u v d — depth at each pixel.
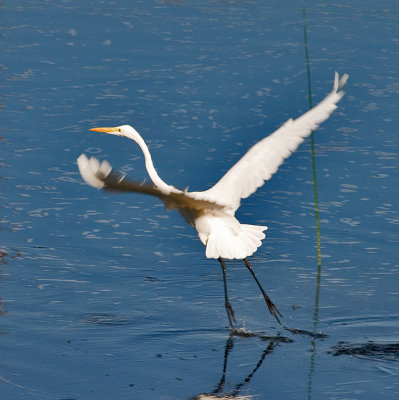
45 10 25.17
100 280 12.23
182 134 17.56
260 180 10.05
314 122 9.67
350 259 13.17
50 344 10.32
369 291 12.20
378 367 9.98
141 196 15.33
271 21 24.53
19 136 17.22
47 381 9.44
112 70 20.81
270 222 14.43
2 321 10.86
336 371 9.86
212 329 10.96
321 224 14.33
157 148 16.91
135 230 13.98
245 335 10.81
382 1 26.64
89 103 18.89
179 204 9.44
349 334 10.92
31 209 14.44
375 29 23.88
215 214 10.09
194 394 9.26
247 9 25.69
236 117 18.36
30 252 12.99
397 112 18.80
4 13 24.72
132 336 10.62
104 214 14.48
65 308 11.34
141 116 18.31
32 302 11.45
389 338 10.82
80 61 21.33
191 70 20.88
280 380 9.63
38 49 21.98
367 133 17.86
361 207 14.85
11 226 13.81
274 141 9.97
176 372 9.76
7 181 15.39
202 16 24.91
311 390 9.40
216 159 16.48
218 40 22.88
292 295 12.07
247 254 9.99
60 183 15.47
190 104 18.98
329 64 21.30
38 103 18.81
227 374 9.74
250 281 12.51
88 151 16.72
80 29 23.56
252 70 20.92
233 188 10.05
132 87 19.81
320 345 10.58
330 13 25.31
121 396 9.15
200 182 15.54
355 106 19.11
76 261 12.79
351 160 16.66
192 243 13.67
